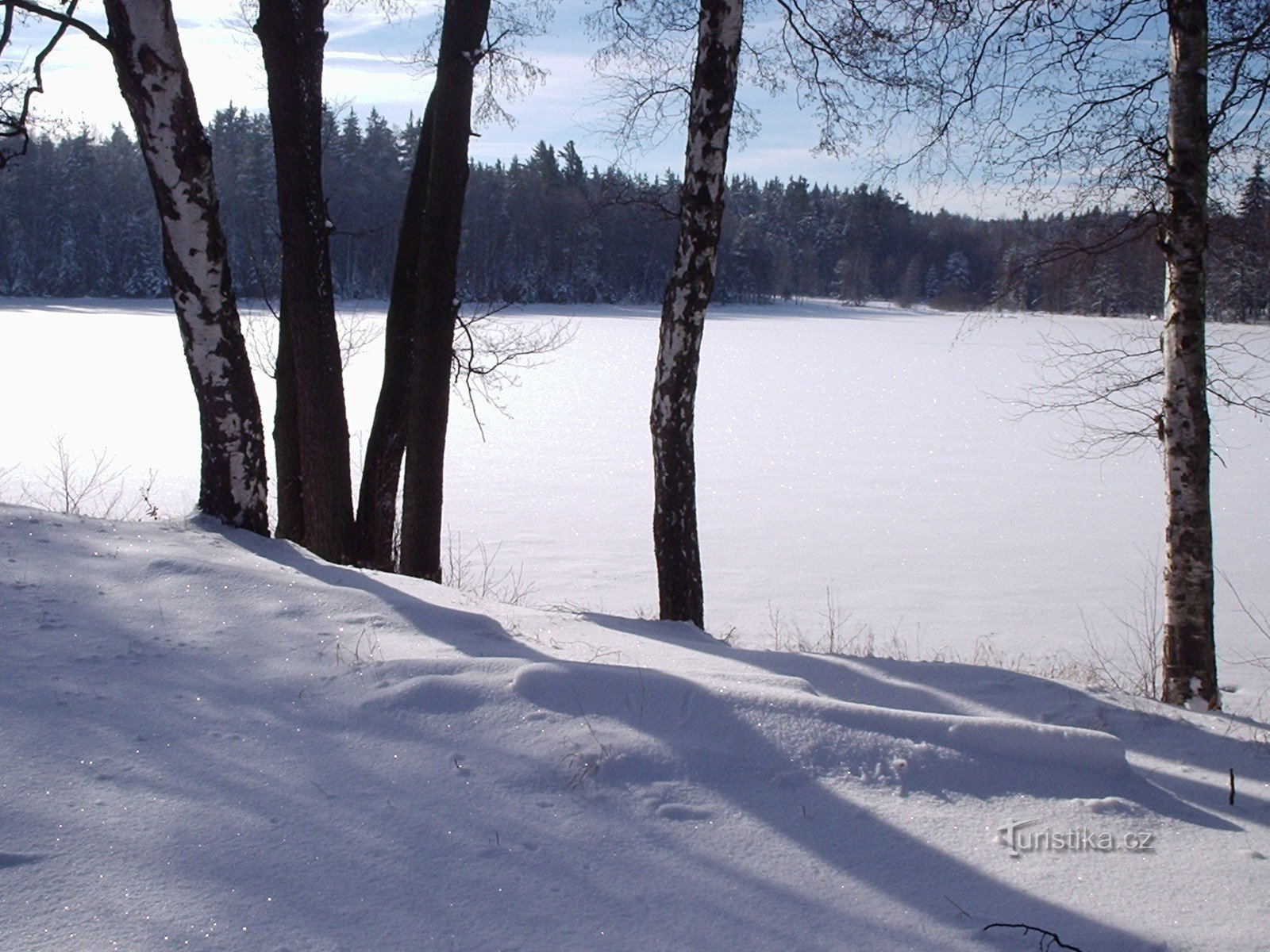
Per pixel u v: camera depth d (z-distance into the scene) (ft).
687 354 25.40
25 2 19.40
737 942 8.77
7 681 12.96
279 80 24.21
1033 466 71.26
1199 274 21.53
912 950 8.77
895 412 102.27
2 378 105.19
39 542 18.16
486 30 26.71
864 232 378.94
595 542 47.14
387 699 12.88
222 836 9.89
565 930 8.79
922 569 43.45
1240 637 33.37
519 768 11.41
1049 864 10.32
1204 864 10.53
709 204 24.68
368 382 116.88
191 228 20.24
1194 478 21.62
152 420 78.89
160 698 12.91
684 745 11.92
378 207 224.12
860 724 12.39
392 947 8.43
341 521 26.45
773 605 37.86
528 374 136.46
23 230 266.36
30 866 9.21
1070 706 16.81
